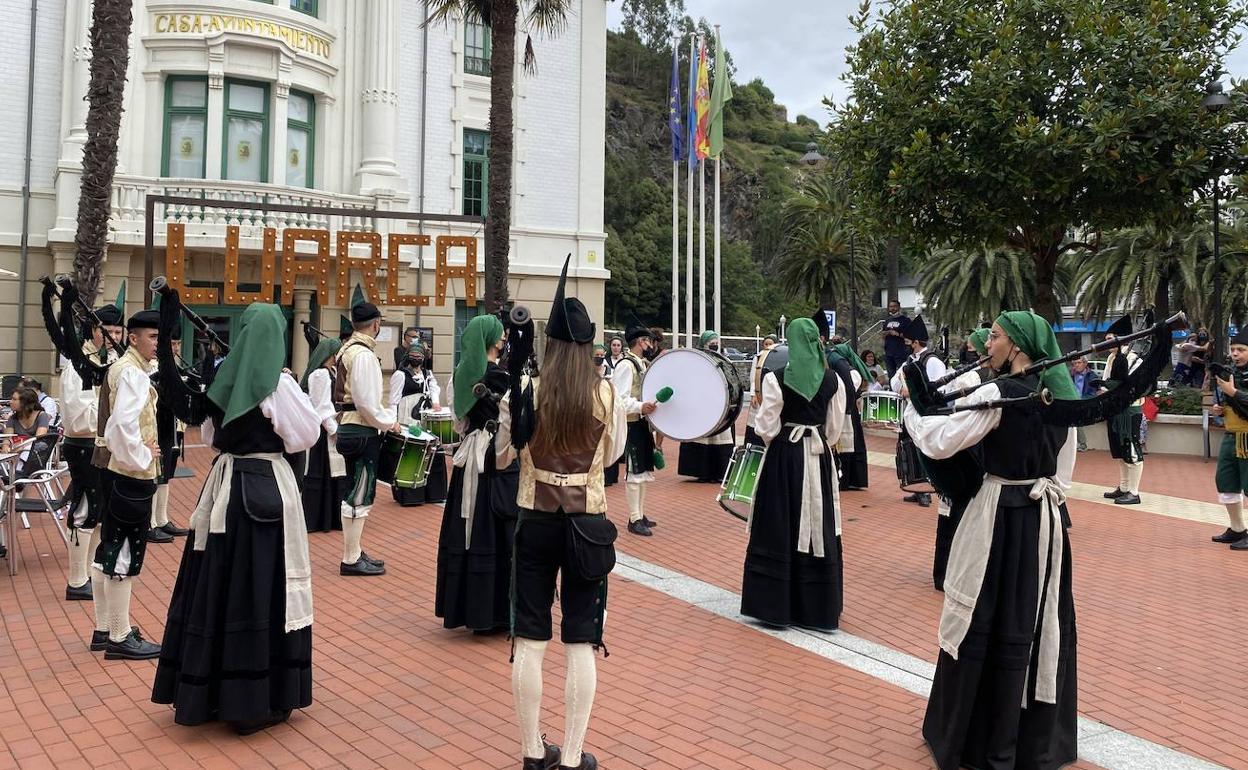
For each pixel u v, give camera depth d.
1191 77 13.23
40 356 17.92
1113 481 13.66
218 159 18.81
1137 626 6.52
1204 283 26.75
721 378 8.37
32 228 17.84
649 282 62.38
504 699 4.95
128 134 18.19
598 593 3.98
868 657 5.74
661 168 77.94
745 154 88.31
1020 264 30.05
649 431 9.54
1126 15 13.76
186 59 18.55
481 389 4.58
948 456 4.12
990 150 13.96
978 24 14.18
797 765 4.18
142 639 5.71
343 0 20.55
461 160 21.80
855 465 12.36
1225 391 8.97
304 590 4.48
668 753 4.30
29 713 4.67
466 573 5.92
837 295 44.06
